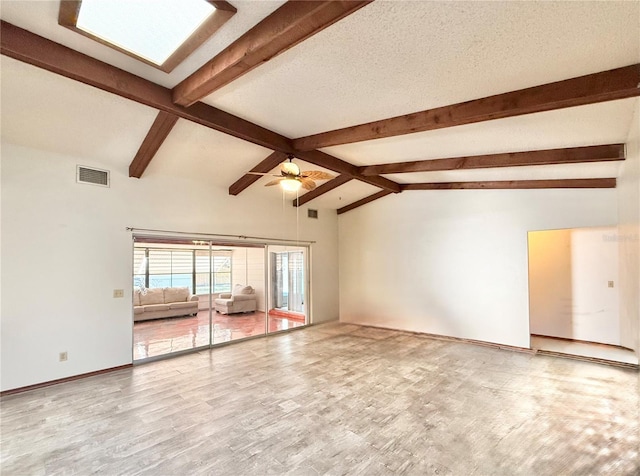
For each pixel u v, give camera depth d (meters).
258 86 3.06
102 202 4.64
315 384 4.01
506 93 2.88
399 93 3.01
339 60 2.51
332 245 8.34
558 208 5.30
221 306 6.69
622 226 4.52
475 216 6.17
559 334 6.25
